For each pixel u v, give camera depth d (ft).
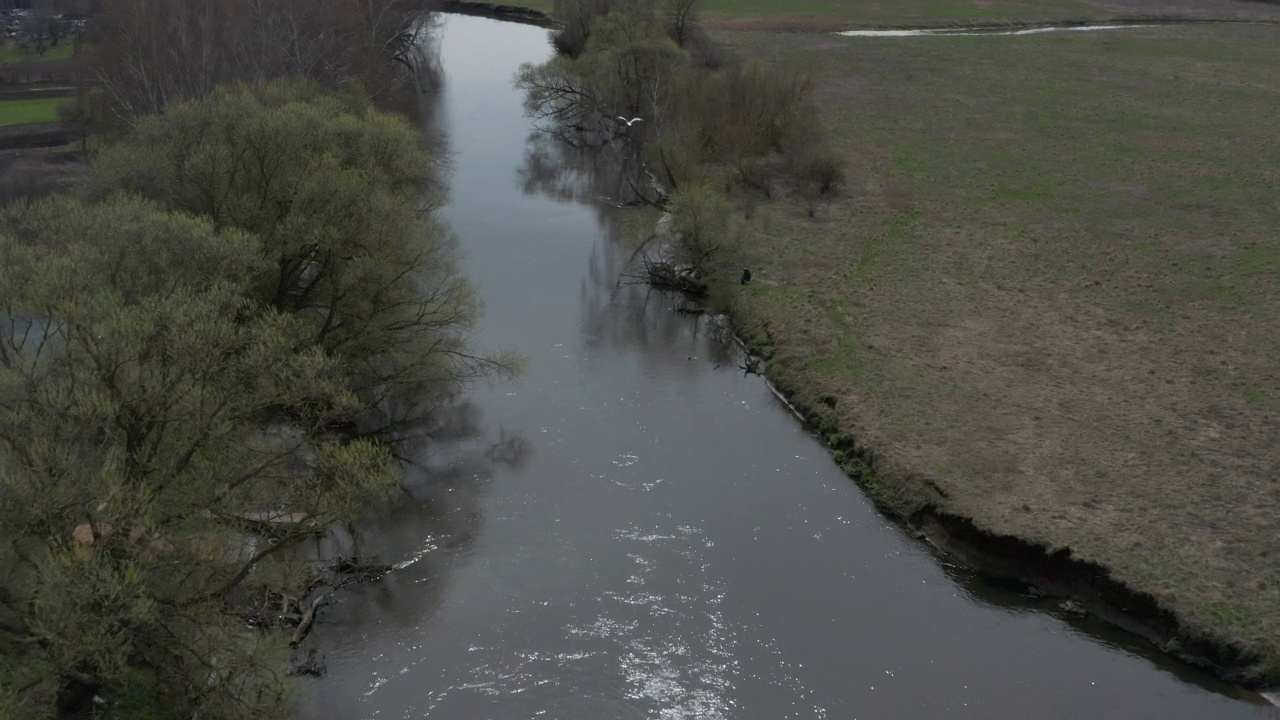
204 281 86.07
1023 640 80.84
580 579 87.51
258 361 80.53
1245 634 77.51
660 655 79.15
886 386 114.11
